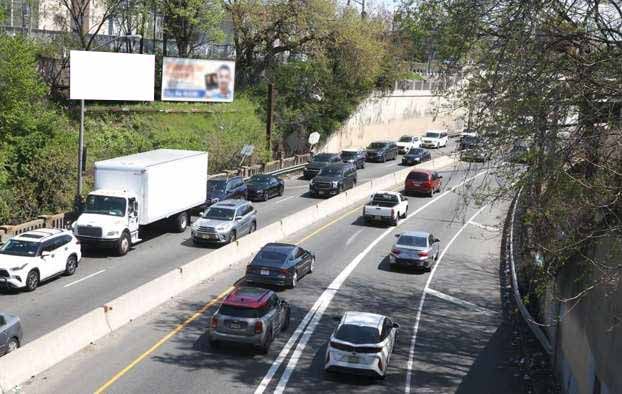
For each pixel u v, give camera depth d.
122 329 21.69
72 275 27.86
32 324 21.70
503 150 15.56
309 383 18.69
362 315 20.28
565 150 14.40
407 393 18.50
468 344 22.88
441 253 35.75
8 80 37.12
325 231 38.84
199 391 17.59
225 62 59.41
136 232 32.81
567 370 18.39
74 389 17.03
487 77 15.31
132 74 48.31
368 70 68.50
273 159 61.12
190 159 36.81
